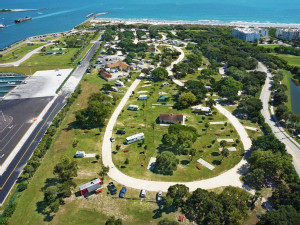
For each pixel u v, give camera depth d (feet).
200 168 382.63
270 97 633.20
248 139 453.17
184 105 565.12
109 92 650.43
